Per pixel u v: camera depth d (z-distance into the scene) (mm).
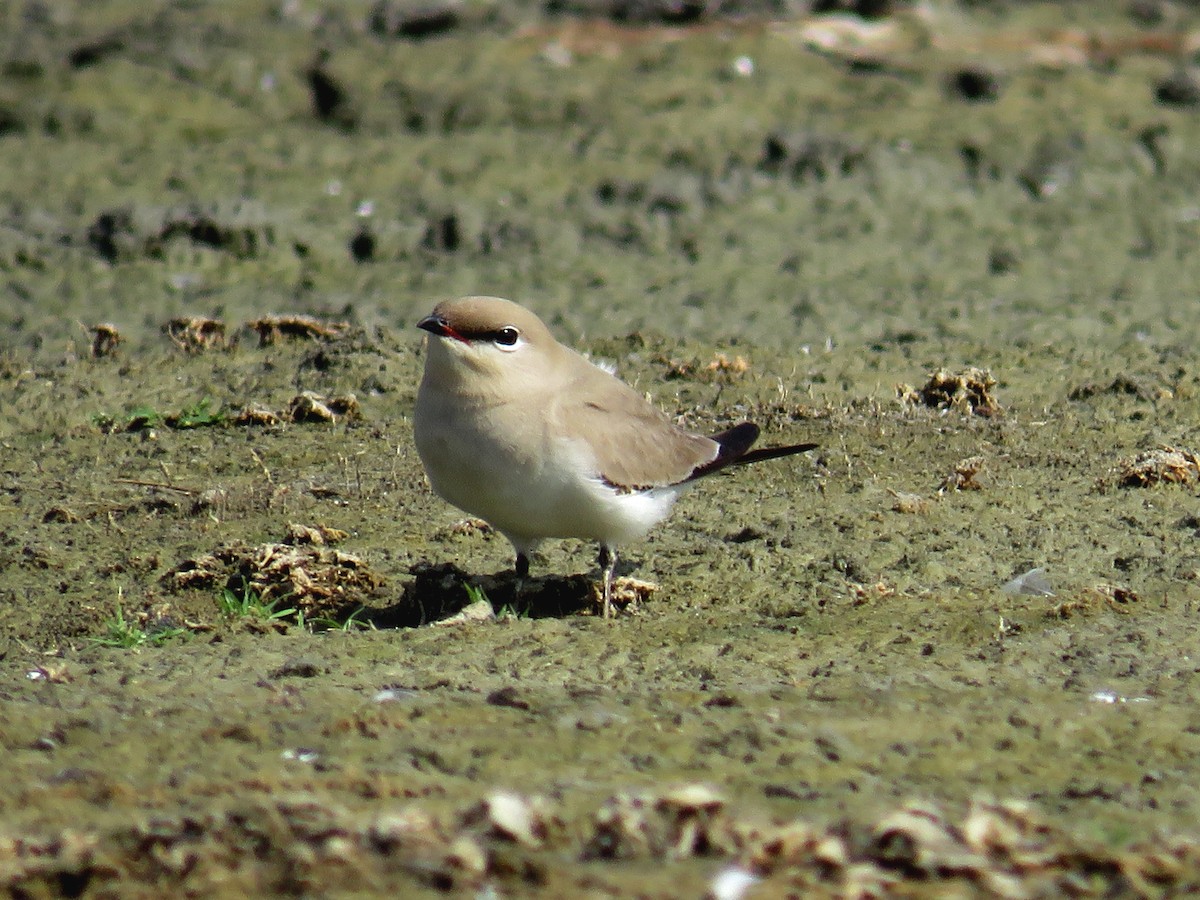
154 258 18812
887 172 20531
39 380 16375
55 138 21344
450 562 12219
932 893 6926
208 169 20688
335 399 15648
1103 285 18484
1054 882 7031
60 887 7020
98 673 10031
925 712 9125
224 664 10164
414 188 20266
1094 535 12266
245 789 7949
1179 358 16500
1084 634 10406
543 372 11055
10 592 11711
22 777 8211
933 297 18188
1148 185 20625
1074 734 8812
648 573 11875
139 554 12320
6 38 23312
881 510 12891
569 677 9914
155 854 7195
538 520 11062
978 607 10969
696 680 9820
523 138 21312
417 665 10117
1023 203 20203
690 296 18172
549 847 7328
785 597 11367
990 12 25453
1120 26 25125
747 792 7969
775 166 20672
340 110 22031
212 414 15484
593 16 24375
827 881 6984
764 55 23250
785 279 18562
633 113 21734
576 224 19609
